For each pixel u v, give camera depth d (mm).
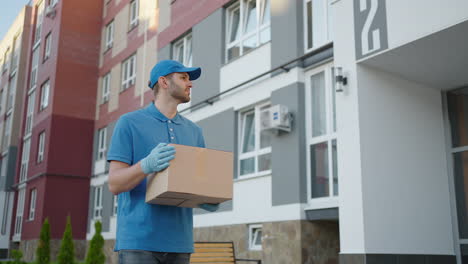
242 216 8453
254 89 8750
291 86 7762
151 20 14008
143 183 2295
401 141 5418
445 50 4852
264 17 9156
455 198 5766
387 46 4891
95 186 16641
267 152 8375
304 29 7953
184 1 12000
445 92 6102
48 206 16328
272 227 7598
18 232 19391
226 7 10312
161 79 2480
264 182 8102
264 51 8680
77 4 18234
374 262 4805
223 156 2223
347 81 5301
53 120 16984
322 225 7254
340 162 5223
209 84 10250
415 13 4645
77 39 17984
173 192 2047
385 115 5340
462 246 5594
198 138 2650
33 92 20859
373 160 5094
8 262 11953
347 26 5414
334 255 7262
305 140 7500
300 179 7273
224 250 7066
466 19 4195
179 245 2275
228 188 2195
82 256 16422
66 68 17578
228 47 10102
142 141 2340
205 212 9453
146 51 14148
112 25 17672
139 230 2209
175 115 2553
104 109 16969
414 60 5109
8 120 24938
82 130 17375
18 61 23969
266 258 7617
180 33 11984
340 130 5293
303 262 6945
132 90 14875
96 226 10734
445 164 5844
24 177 20234
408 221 5234
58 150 16828
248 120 9188
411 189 5367
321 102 7430
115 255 14000
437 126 5895
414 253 5184
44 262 11875
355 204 4969
